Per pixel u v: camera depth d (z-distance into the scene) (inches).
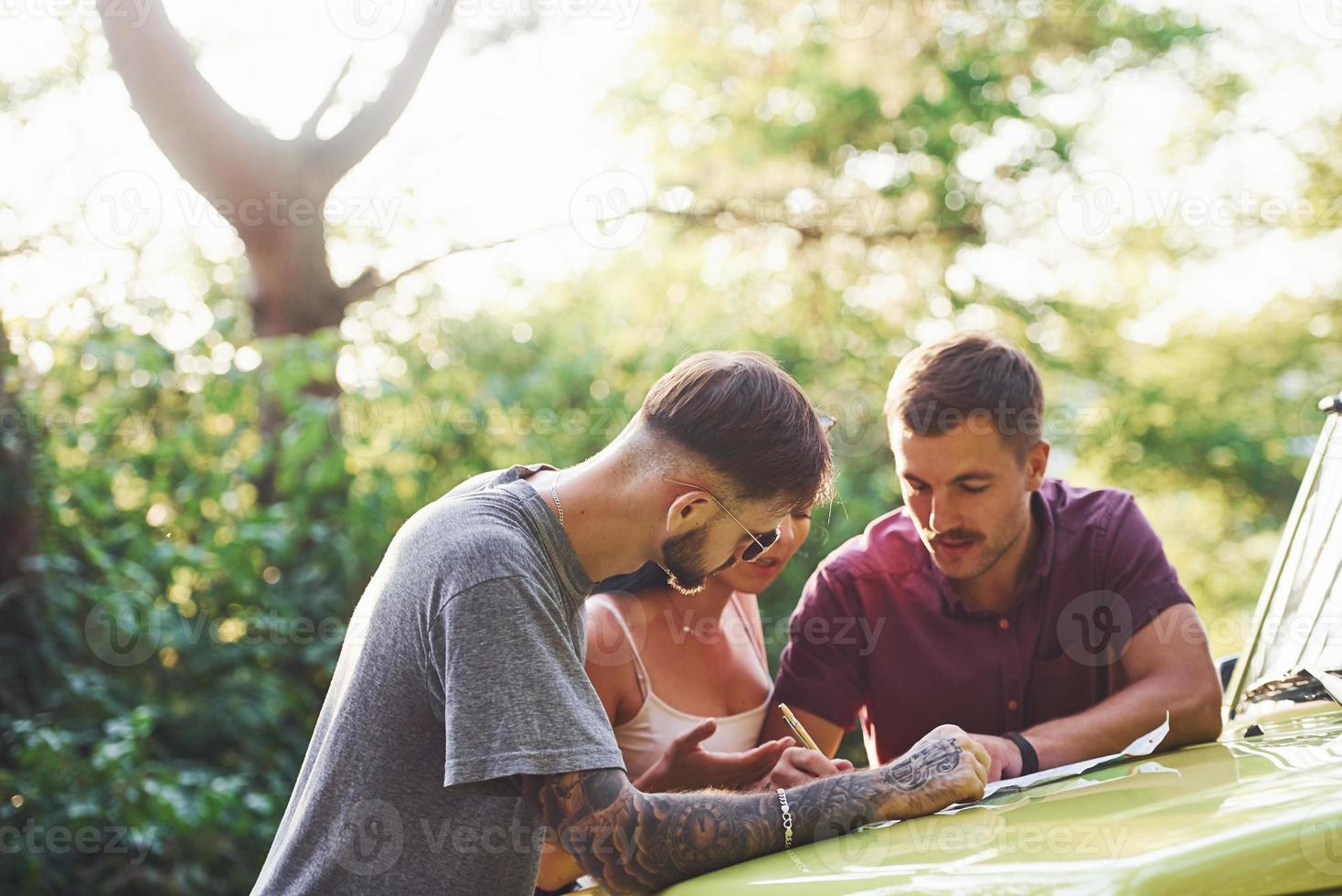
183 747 194.9
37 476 188.2
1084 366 411.2
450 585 58.9
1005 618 92.4
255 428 221.3
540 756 56.7
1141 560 90.8
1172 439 444.8
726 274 345.1
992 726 92.8
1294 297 448.8
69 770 169.8
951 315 359.9
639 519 63.0
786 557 87.3
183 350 226.5
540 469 69.7
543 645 59.0
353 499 200.1
